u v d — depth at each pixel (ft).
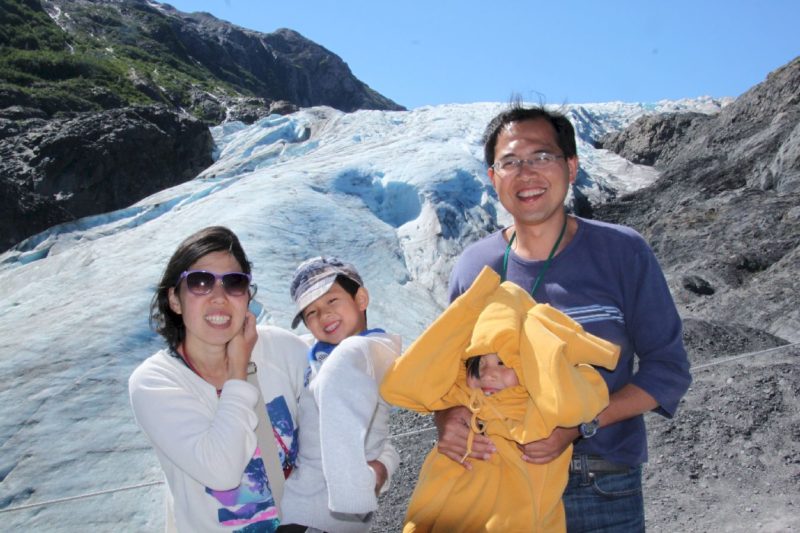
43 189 91.09
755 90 86.79
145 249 52.34
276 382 8.80
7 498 27.55
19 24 162.71
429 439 22.85
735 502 16.90
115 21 208.74
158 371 8.41
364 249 55.01
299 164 72.23
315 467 8.41
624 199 75.46
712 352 29.68
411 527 8.36
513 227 9.82
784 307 38.06
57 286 48.03
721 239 51.80
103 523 26.37
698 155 84.48
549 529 7.93
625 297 8.81
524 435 7.69
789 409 19.97
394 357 8.65
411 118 92.43
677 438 19.70
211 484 7.84
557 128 9.18
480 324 7.97
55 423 31.91
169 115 104.99
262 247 50.65
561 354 7.40
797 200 52.80
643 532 8.63
